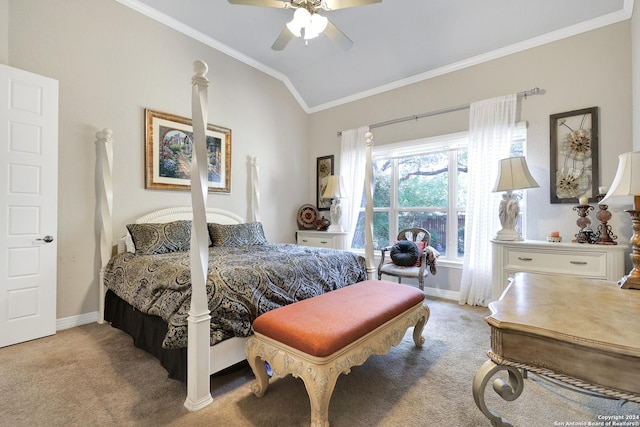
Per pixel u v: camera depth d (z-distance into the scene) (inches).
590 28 112.5
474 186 134.0
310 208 195.6
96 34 113.8
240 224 143.9
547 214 120.1
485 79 136.3
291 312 66.0
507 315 41.5
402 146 161.3
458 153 148.1
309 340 54.4
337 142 190.7
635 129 100.7
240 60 163.8
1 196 89.3
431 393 67.9
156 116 129.2
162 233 113.7
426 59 147.2
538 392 68.5
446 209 151.3
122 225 120.0
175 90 136.6
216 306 67.4
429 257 134.0
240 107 164.2
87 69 111.4
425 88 154.4
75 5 108.7
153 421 57.8
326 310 67.5
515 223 116.3
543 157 121.5
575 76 115.4
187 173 139.3
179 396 65.9
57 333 101.0
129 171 122.2
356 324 61.2
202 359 62.2
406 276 128.4
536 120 123.4
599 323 38.0
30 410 60.7
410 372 77.1
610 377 32.5
